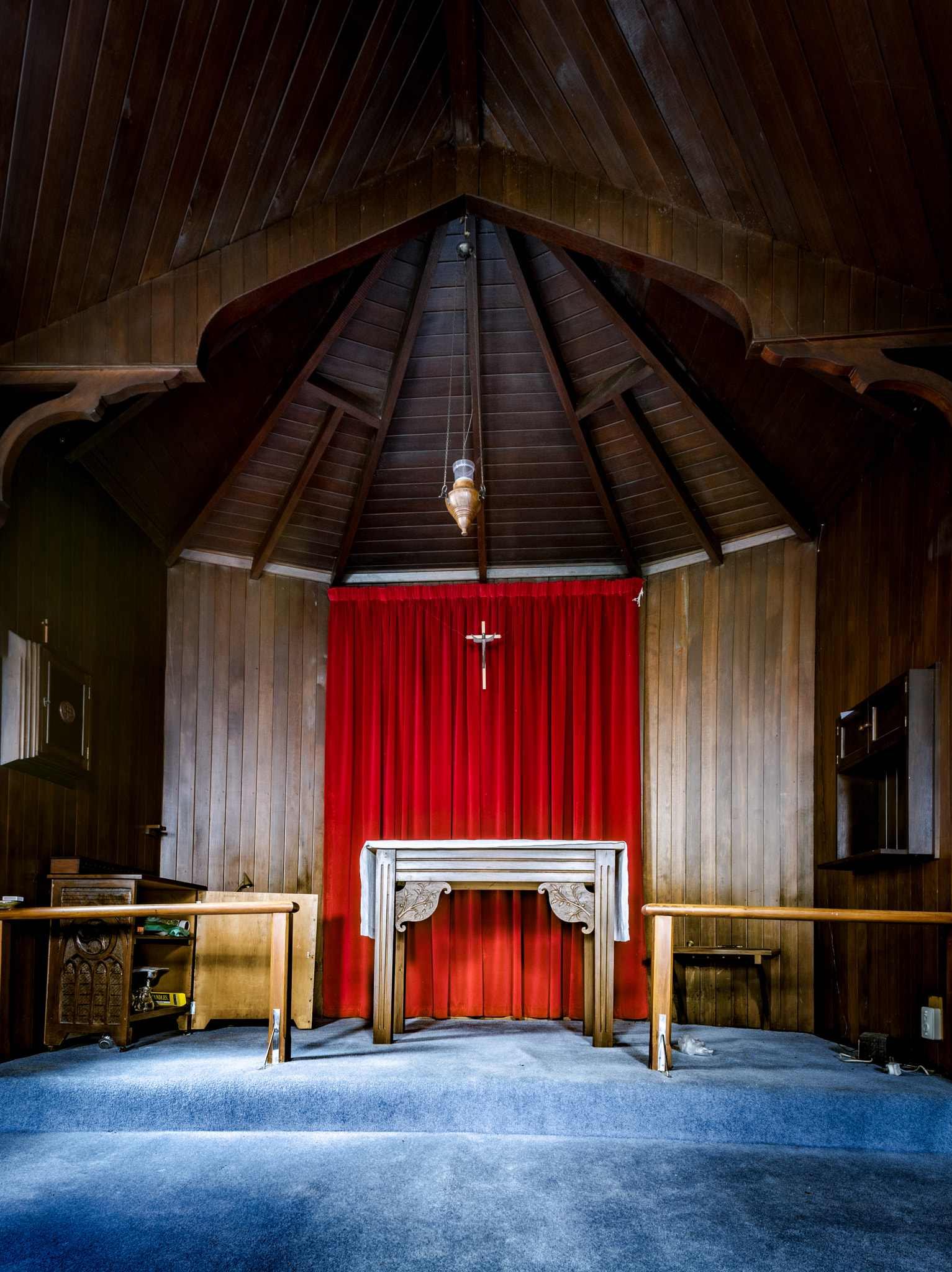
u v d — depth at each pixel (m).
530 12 3.78
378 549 7.01
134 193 3.84
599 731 6.61
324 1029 5.52
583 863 4.93
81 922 4.67
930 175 3.51
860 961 5.09
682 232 4.25
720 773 6.30
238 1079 3.84
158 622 6.40
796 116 3.55
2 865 4.37
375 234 4.45
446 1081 3.81
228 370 5.41
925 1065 4.23
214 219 4.17
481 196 4.51
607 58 3.77
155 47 3.35
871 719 4.93
